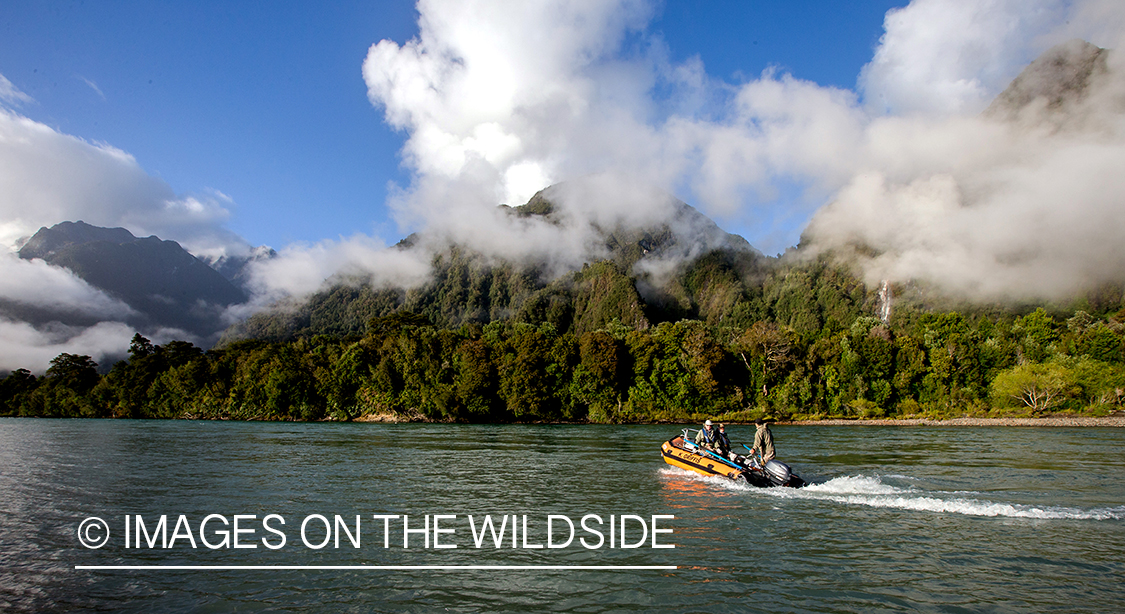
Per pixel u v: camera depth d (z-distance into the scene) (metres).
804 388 93.12
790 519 16.45
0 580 11.67
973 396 91.00
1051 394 84.19
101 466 28.22
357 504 18.80
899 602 10.37
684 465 25.75
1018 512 17.28
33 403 112.88
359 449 38.06
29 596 10.84
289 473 25.84
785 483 21.48
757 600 10.47
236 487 22.02
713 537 14.62
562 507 18.23
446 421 93.00
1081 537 14.52
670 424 86.88
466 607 10.20
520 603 10.37
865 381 93.44
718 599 10.51
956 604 10.28
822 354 95.94
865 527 15.55
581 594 10.80
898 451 36.34
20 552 13.51
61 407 110.19
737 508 17.98
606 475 25.17
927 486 21.88
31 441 44.62
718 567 12.27
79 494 20.50
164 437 49.78
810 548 13.60
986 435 53.53
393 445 41.56
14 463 29.47
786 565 12.38
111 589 11.18
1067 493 20.38
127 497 19.94
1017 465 28.31
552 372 92.81
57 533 15.21
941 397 91.81
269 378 98.12
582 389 91.81
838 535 14.74
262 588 11.18
